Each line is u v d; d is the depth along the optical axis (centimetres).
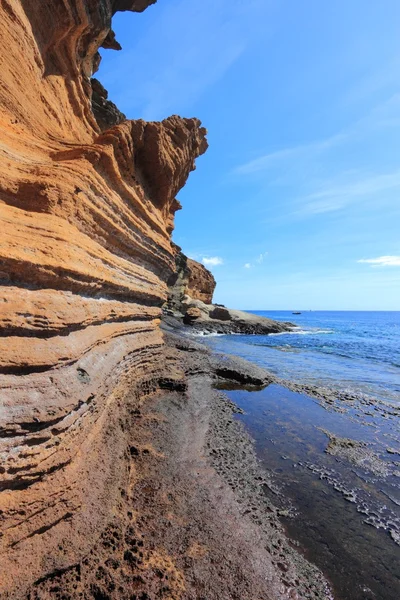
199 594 441
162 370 1345
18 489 395
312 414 1373
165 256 1487
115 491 562
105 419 715
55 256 541
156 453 805
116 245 970
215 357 2266
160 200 1448
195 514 610
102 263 814
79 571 403
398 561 585
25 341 448
